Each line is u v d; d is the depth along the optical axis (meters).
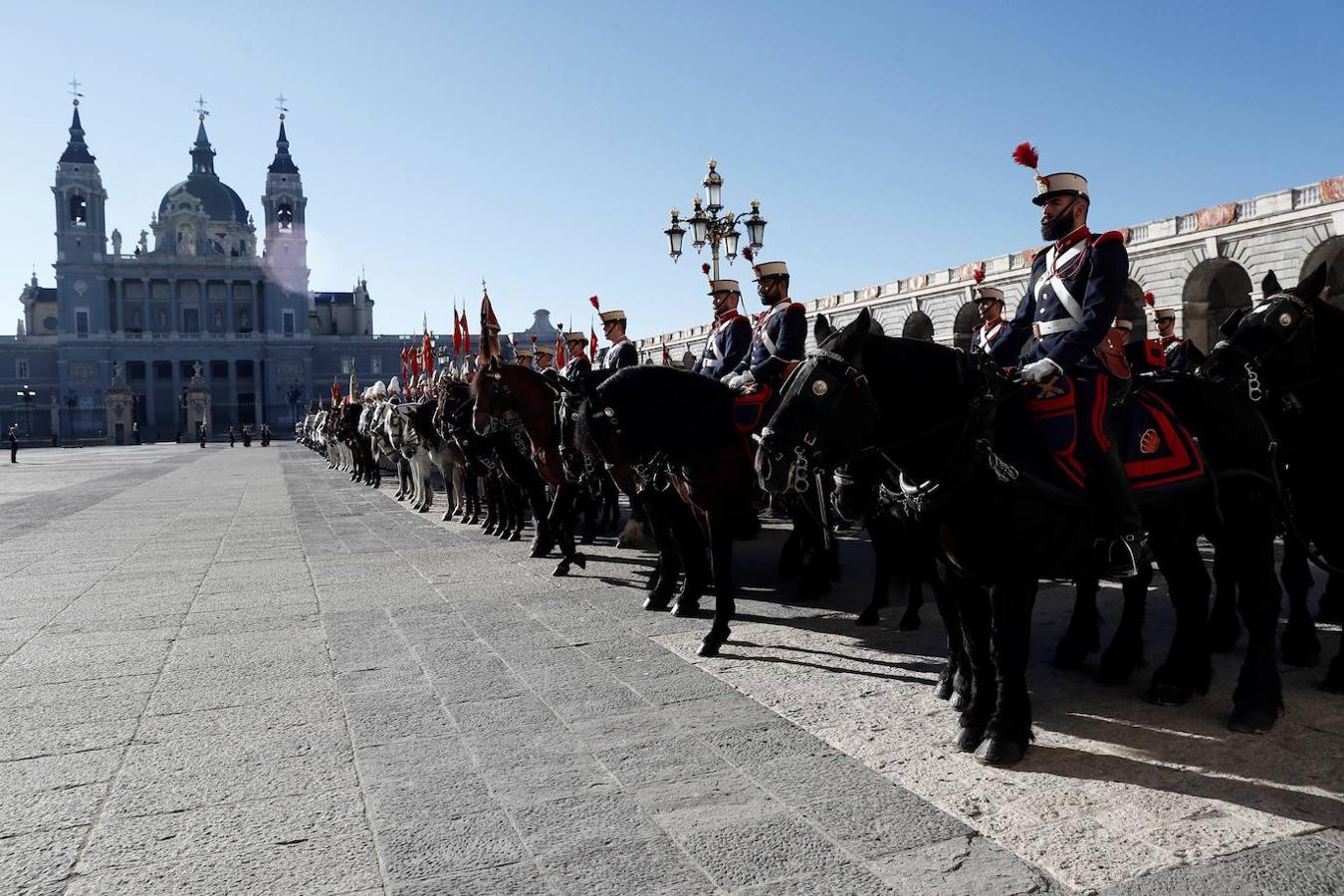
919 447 4.28
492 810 3.84
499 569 10.12
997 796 3.86
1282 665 5.77
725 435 6.48
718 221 17.84
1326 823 3.54
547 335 129.12
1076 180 4.44
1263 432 4.92
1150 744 4.42
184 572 10.37
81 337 105.25
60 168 105.31
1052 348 4.33
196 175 121.88
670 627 7.10
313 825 3.75
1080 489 4.27
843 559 10.59
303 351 112.81
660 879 3.24
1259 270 27.47
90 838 3.67
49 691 5.73
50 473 37.19
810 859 3.35
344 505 19.48
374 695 5.50
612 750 4.51
